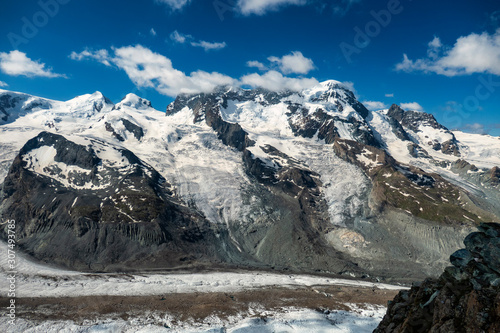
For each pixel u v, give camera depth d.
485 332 17.50
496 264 20.20
